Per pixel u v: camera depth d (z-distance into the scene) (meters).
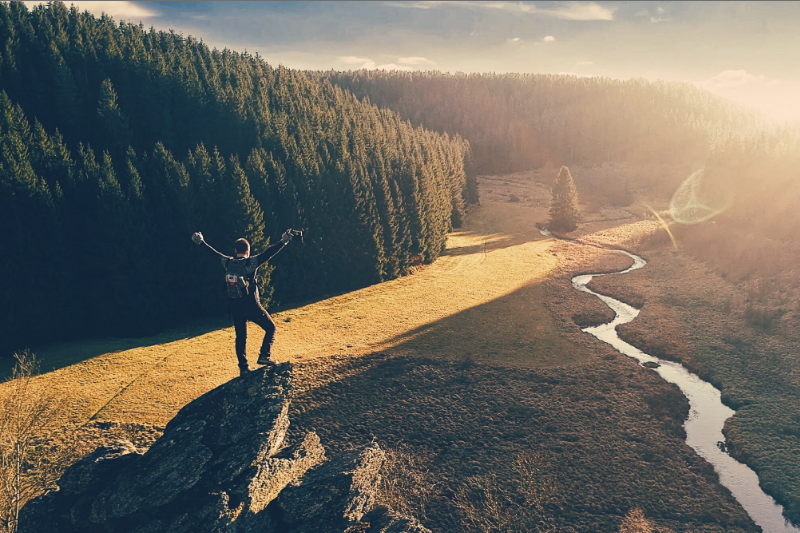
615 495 33.03
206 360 48.56
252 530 14.52
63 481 14.95
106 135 64.25
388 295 72.12
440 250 99.31
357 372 47.91
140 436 35.53
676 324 60.50
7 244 47.84
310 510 15.69
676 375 49.59
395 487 32.97
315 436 18.61
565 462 36.25
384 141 103.62
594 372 49.22
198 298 60.03
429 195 91.88
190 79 77.75
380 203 80.19
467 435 39.28
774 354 51.03
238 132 76.19
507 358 51.94
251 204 60.91
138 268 54.03
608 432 39.72
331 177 74.50
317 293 71.81
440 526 29.83
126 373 45.09
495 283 78.25
